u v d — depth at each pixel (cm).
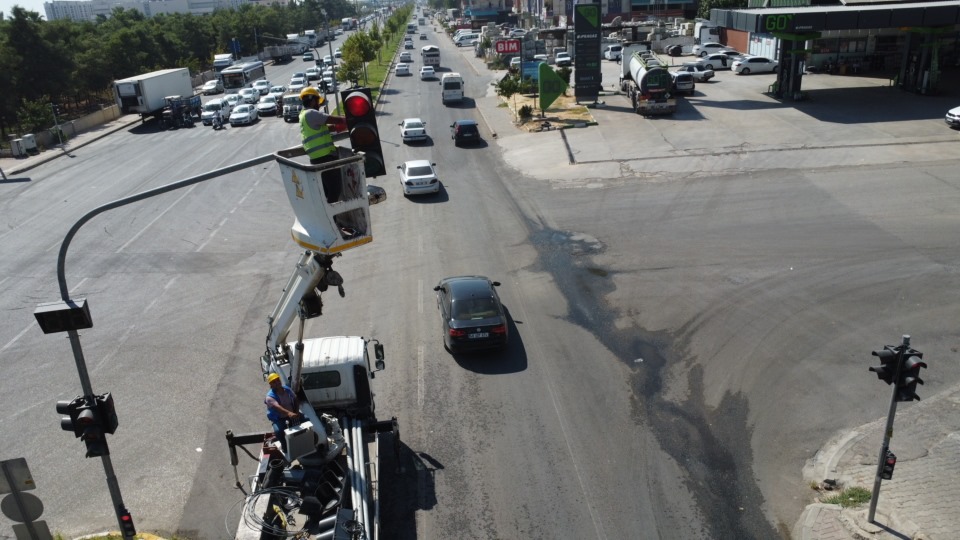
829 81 4578
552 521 1071
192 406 1445
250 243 2436
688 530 1043
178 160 3922
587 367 1520
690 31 6925
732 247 2112
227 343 1719
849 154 2906
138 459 1280
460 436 1295
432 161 3450
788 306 1738
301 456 991
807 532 1016
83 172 3759
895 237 2083
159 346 1717
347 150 826
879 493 1080
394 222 2570
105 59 6294
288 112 4928
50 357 1698
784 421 1305
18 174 3803
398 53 9375
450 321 1549
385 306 1875
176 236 2550
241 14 10181
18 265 2345
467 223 2503
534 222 2459
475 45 8981
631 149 3281
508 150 3541
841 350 1530
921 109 3581
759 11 3997
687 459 1208
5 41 5184
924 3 4094
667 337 1631
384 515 1097
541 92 4031
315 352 1215
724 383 1437
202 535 1081
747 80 4878
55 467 1276
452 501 1123
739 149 3119
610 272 2006
